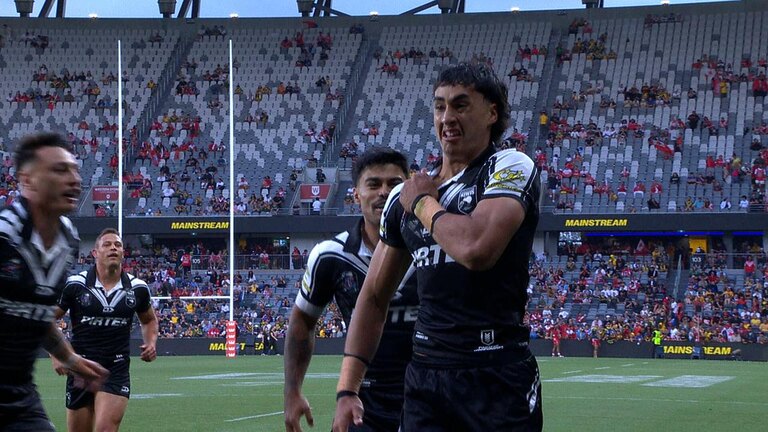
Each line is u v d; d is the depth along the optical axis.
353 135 50.38
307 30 56.59
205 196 47.47
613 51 52.25
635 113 48.66
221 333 42.34
